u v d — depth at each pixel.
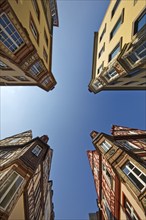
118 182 12.52
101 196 17.73
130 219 10.58
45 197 21.50
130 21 12.53
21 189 10.34
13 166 11.34
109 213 14.87
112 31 18.19
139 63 11.79
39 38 17.00
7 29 9.79
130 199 10.52
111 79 18.06
